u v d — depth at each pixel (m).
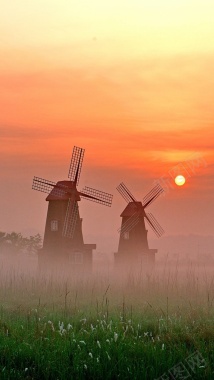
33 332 20.84
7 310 28.42
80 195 82.19
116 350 17.80
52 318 24.89
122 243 96.00
